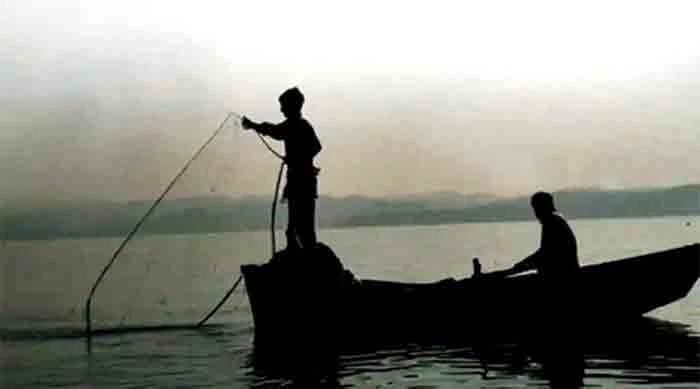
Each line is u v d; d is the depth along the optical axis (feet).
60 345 41.88
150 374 32.22
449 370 30.71
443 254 118.83
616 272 38.81
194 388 29.01
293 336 39.58
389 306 39.27
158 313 58.39
